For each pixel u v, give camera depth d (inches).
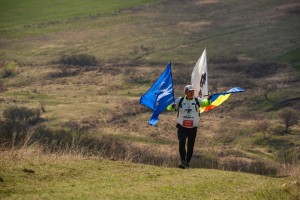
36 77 6638.8
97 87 6131.9
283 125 4431.6
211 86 5900.6
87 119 4650.6
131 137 4008.4
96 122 4557.1
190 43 7844.5
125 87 6077.8
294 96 5280.5
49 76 6688.0
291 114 4594.0
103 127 4377.5
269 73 6304.1
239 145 3956.7
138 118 4729.3
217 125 4473.4
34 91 5999.0
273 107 5019.7
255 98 5315.0
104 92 5890.8
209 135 4190.5
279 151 3764.8
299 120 4603.8
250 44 7544.3
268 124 4431.6
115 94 5802.2
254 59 6870.1
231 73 6402.6
